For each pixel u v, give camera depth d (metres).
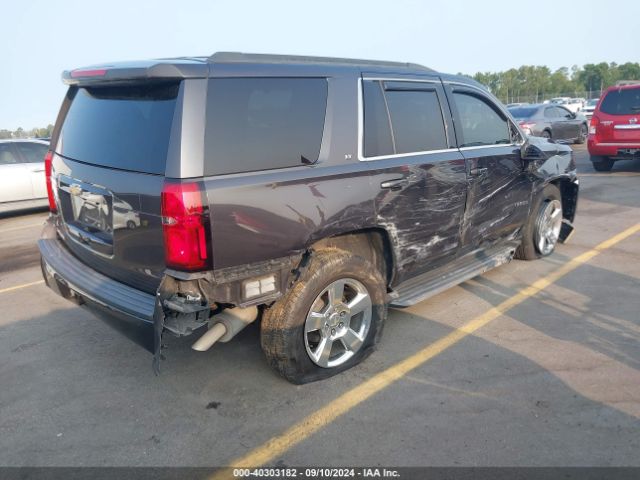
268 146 3.14
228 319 3.19
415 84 4.13
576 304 4.71
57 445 3.02
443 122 4.33
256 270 3.09
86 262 3.70
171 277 2.89
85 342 4.32
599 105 11.31
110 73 3.15
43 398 3.51
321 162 3.38
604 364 3.66
